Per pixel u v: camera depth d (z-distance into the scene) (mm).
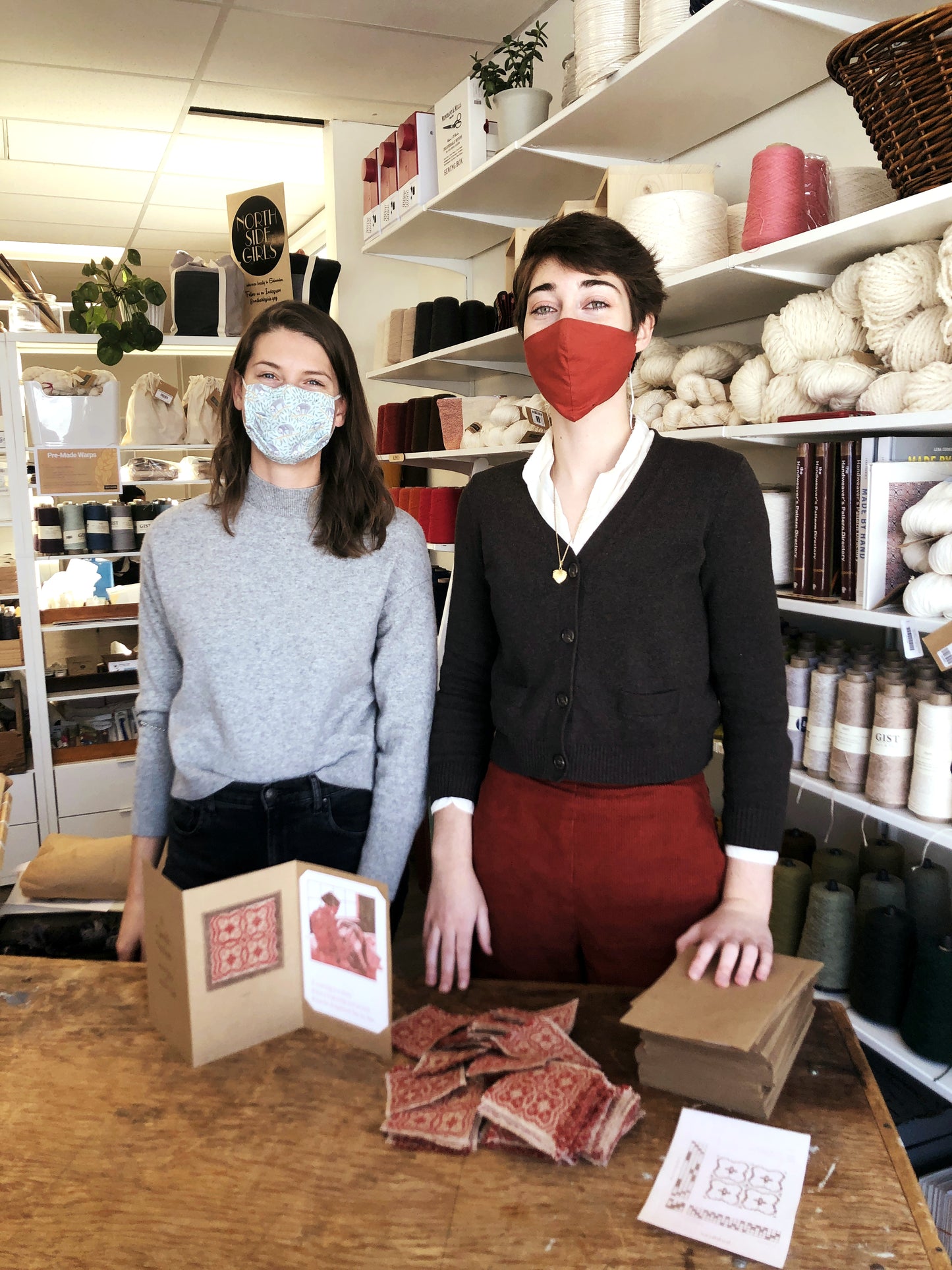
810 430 1561
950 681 1528
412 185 3029
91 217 5527
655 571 1065
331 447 1286
